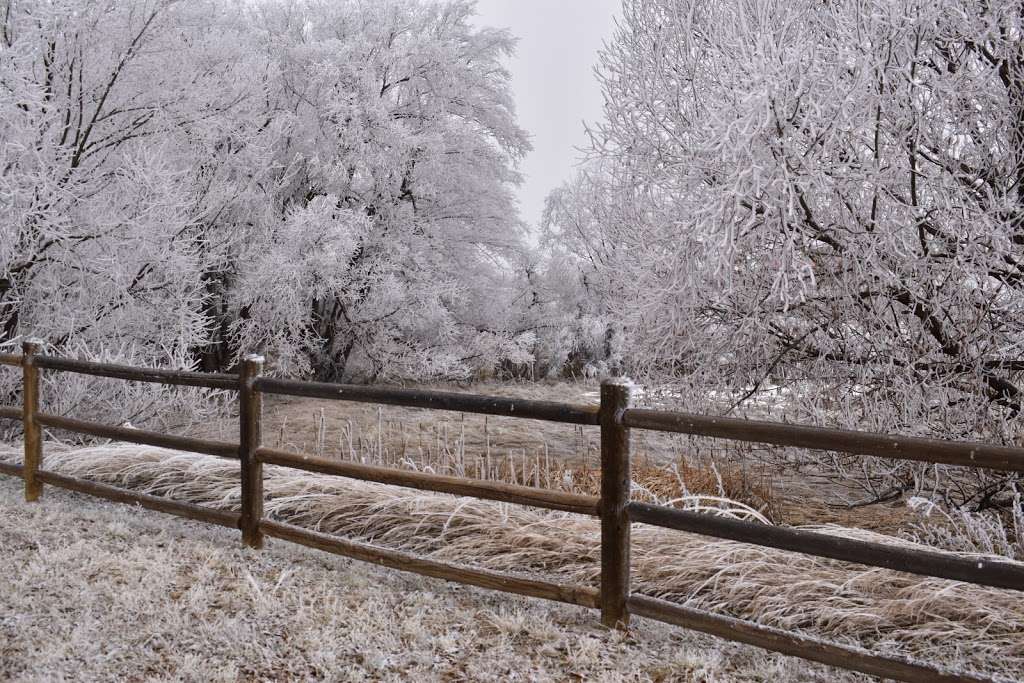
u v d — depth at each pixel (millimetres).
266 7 16062
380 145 14938
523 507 5090
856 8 4789
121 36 9164
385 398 4055
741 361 5812
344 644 3264
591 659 3156
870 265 5145
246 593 3791
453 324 15492
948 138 5184
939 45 5340
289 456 4391
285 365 13297
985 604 3447
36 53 8094
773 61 4488
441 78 15875
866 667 2879
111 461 6285
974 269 4938
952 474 5613
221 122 10555
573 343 17078
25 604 3518
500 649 3238
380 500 5020
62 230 7914
